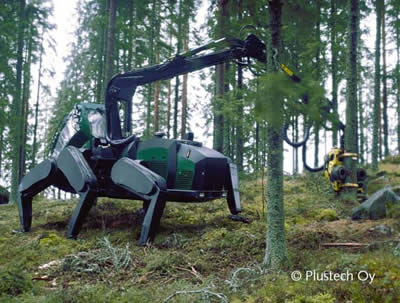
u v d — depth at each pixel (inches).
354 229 313.1
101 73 726.5
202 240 313.1
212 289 192.9
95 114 400.5
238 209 358.6
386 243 255.3
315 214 388.2
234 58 314.2
